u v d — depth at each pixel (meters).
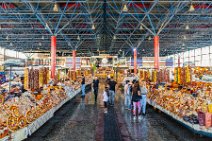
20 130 6.64
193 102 8.67
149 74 20.62
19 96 8.66
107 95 13.17
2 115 6.32
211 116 7.21
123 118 10.21
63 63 32.31
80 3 17.95
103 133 7.76
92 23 22.78
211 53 41.59
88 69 37.47
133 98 10.85
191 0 17.25
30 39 34.53
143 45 42.47
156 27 24.33
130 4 19.34
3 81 14.05
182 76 13.53
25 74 10.43
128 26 27.08
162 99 11.29
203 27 27.25
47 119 9.42
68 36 32.19
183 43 39.28
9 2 17.72
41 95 10.03
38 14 20.80
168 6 20.31
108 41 38.34
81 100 16.83
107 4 18.81
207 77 13.23
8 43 38.69
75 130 8.16
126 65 33.69
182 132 7.89
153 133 7.77
